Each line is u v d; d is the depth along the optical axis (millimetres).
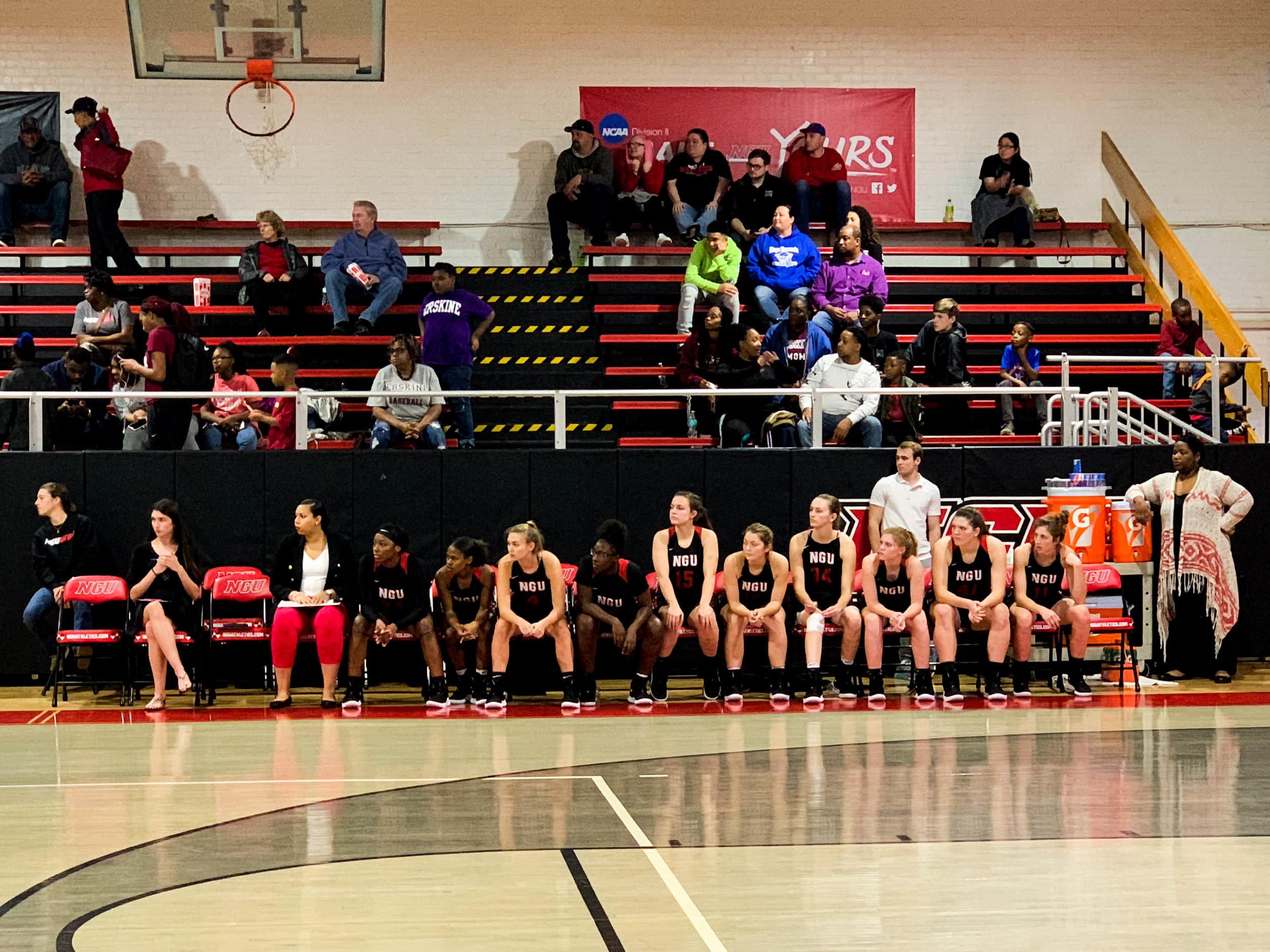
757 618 9102
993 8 16031
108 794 6391
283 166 15352
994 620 9102
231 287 14508
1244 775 6668
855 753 7281
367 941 4285
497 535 10031
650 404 13289
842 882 4895
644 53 15695
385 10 14672
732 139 15758
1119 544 9914
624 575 8984
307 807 6086
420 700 9422
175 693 9742
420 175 15484
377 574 8984
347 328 13305
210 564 9898
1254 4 16094
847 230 13383
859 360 10961
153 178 15211
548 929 4395
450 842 5473
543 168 15609
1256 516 10633
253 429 10859
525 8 15578
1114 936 4320
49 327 14039
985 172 15516
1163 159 16125
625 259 15297
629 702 9141
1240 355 14633
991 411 13344
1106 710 8719
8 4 15062
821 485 10133
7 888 4898
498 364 13742
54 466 9844
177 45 13820
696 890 4805
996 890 4801
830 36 15883
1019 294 15258
